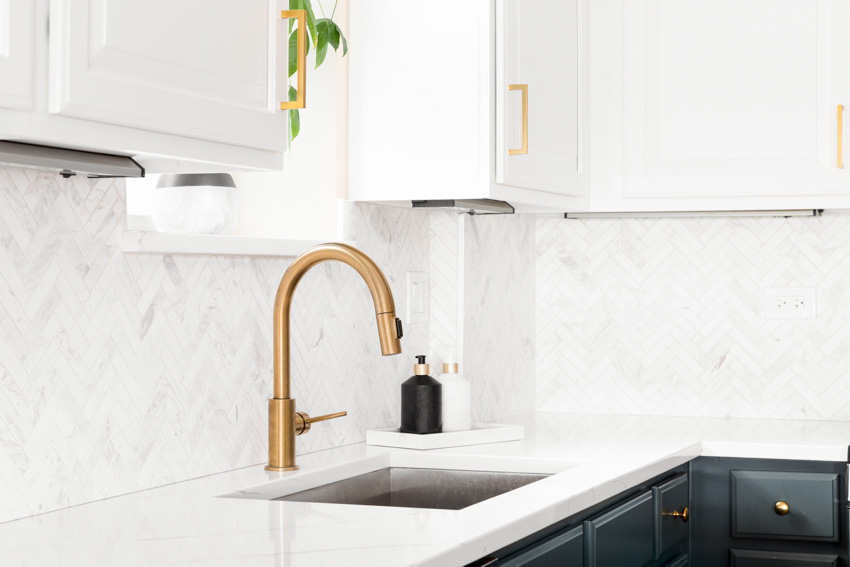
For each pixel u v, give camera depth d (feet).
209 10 4.36
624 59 8.55
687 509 7.52
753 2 8.28
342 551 4.06
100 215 5.22
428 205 7.21
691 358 9.52
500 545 4.51
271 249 6.37
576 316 9.87
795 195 8.26
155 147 4.13
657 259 9.62
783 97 8.23
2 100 3.44
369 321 7.64
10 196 4.72
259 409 6.42
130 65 3.93
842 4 8.11
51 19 3.63
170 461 5.69
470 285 8.59
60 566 3.88
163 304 5.65
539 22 7.49
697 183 8.42
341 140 7.29
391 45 7.15
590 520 5.73
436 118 7.02
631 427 8.66
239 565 3.85
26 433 4.81
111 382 5.29
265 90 4.76
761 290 9.34
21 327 4.78
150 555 4.04
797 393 9.24
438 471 6.89
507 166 6.98
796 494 7.58
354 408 7.41
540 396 9.94
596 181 8.63
